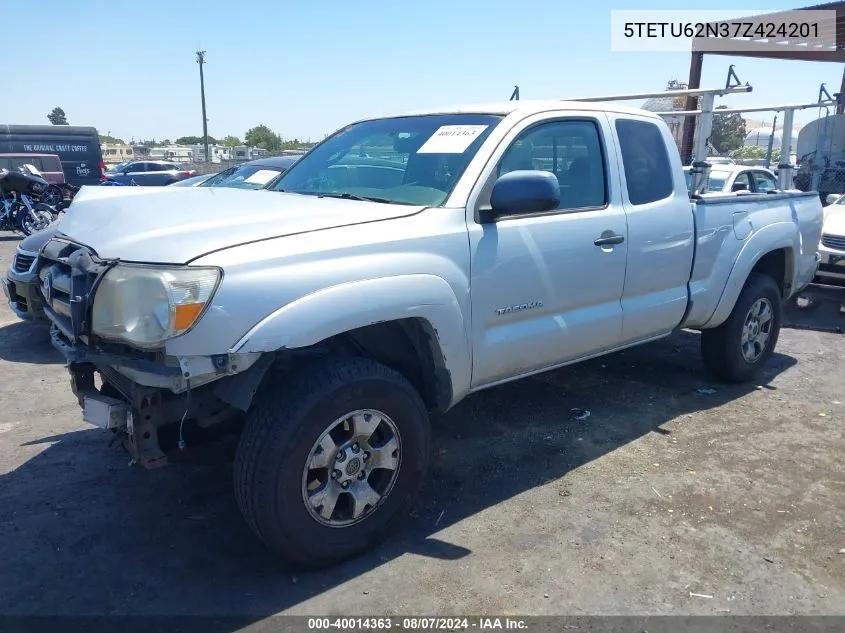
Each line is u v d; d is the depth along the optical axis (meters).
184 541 3.32
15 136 21.86
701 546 3.26
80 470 4.04
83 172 23.16
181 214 3.12
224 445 3.51
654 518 3.50
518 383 5.44
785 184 6.80
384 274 3.04
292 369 3.04
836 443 4.40
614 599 2.88
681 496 3.72
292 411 2.82
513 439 4.44
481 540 3.31
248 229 2.91
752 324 5.37
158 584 2.99
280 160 8.78
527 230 3.65
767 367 5.99
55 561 3.15
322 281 2.85
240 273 2.70
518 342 3.69
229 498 3.72
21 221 14.73
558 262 3.80
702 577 3.03
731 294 5.00
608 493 3.76
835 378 5.72
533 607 2.83
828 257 7.98
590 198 4.10
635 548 3.24
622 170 4.26
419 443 3.28
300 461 2.85
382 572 3.07
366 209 3.29
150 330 2.66
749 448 4.32
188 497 3.73
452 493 3.77
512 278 3.59
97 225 3.22
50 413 4.91
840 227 8.15
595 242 3.98
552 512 3.56
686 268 4.66
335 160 4.23
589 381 5.52
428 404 3.59
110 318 2.76
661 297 4.54
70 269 3.13
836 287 7.97
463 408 4.94
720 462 4.12
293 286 2.78
